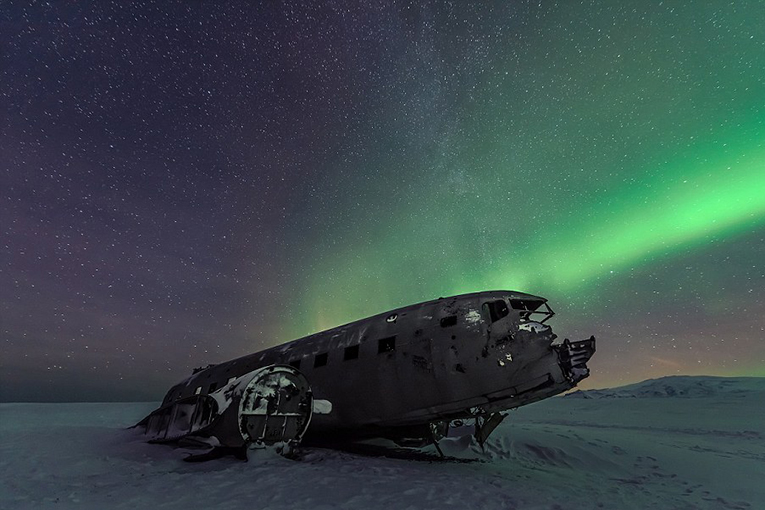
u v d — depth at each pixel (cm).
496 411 1211
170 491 851
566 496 873
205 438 1293
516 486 940
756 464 1330
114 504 757
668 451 1525
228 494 824
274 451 1209
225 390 1314
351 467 1097
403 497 802
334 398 1366
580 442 1559
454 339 1195
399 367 1255
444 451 1418
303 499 785
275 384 1260
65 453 1366
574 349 1139
